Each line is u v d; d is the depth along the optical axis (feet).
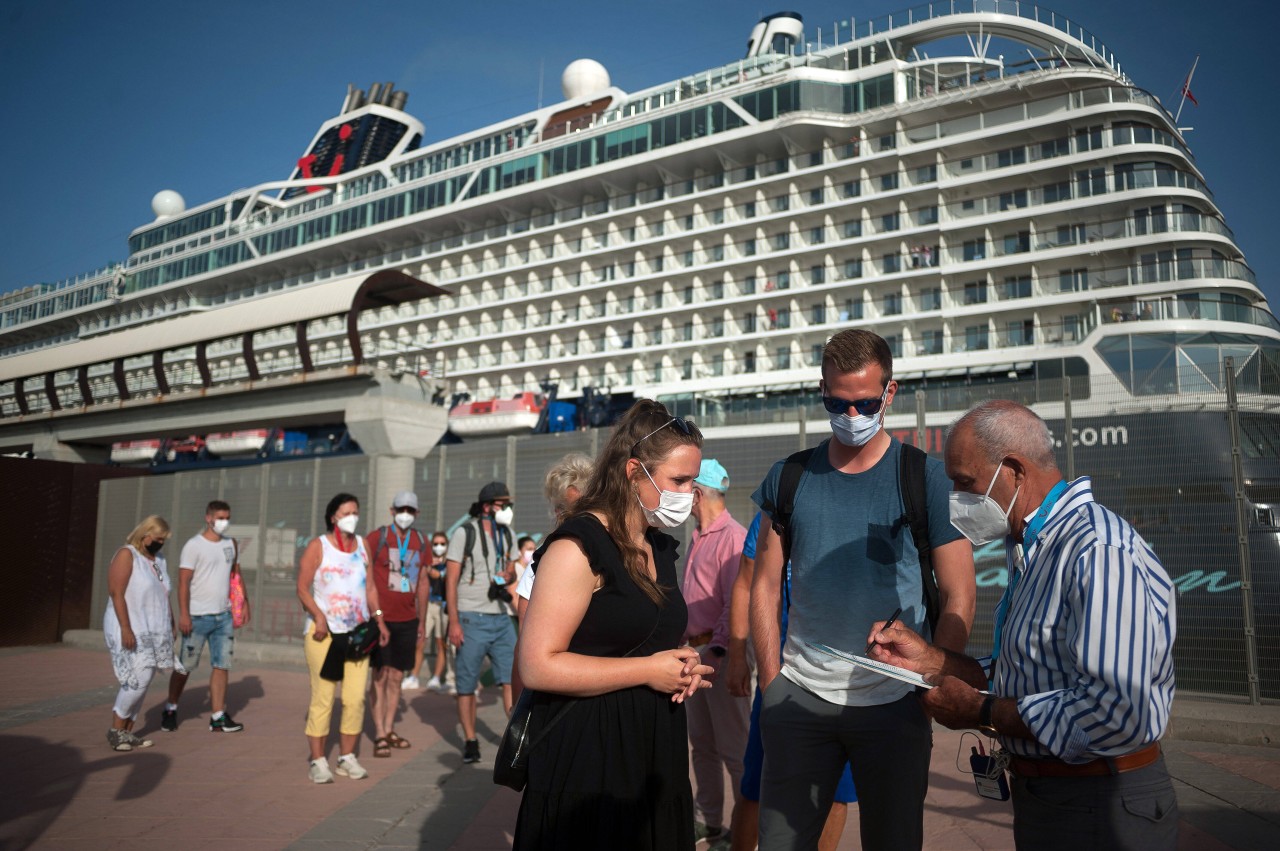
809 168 122.21
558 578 7.10
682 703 7.57
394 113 219.61
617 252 139.44
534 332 142.51
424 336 156.35
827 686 8.62
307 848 13.70
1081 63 111.34
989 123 110.32
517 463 32.24
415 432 59.72
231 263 191.52
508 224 155.33
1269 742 19.88
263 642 37.11
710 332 129.70
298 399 63.98
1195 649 23.09
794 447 29.68
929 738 8.66
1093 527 6.42
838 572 8.83
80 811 15.66
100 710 25.79
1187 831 13.83
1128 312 95.50
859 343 8.84
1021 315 105.19
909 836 8.34
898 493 8.82
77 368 82.02
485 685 30.58
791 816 8.62
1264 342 90.17
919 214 114.73
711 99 131.23
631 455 7.69
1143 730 5.91
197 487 41.45
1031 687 6.57
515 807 16.02
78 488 45.85
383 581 20.71
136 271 210.18
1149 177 99.09
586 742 7.06
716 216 133.39
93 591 45.03
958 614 8.36
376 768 19.03
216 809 15.83
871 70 121.29
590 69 180.24
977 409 7.34
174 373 181.78
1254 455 24.36
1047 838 6.54
